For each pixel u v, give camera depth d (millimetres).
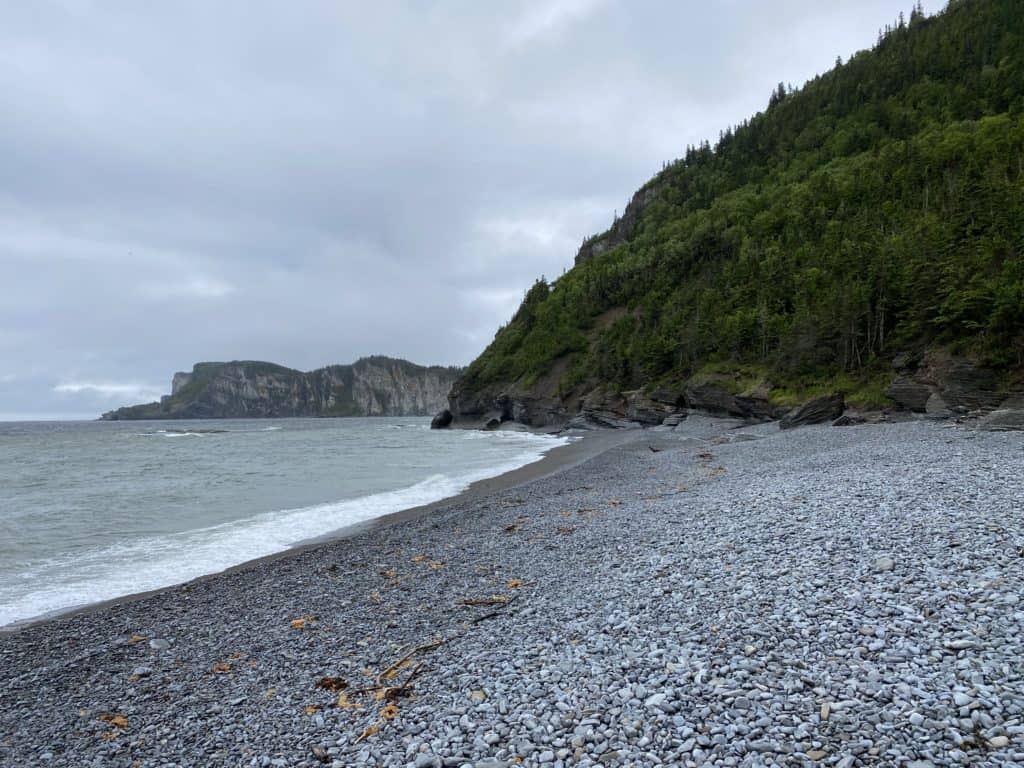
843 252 66812
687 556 11164
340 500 26297
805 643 6633
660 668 6621
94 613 12203
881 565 8547
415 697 7125
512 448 56938
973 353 39719
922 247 53844
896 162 89625
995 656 5758
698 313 80312
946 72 124250
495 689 6875
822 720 5180
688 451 37312
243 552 17250
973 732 4738
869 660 6066
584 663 7113
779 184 124312
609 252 156000
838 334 57094
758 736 5090
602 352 98062
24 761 6660
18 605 12914
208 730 7062
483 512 21094
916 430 31312
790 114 152625
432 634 9609
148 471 39375
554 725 5805
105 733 7234
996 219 50969
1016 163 67812
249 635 10508
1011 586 7219
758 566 9656
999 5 131000
